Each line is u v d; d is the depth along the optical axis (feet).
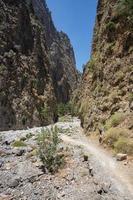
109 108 108.47
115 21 135.95
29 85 279.49
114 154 77.46
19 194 54.49
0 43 269.44
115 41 130.82
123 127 87.66
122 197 50.62
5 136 126.93
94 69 153.48
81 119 157.17
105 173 62.59
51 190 55.88
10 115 234.38
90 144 96.43
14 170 67.82
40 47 349.41
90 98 143.84
